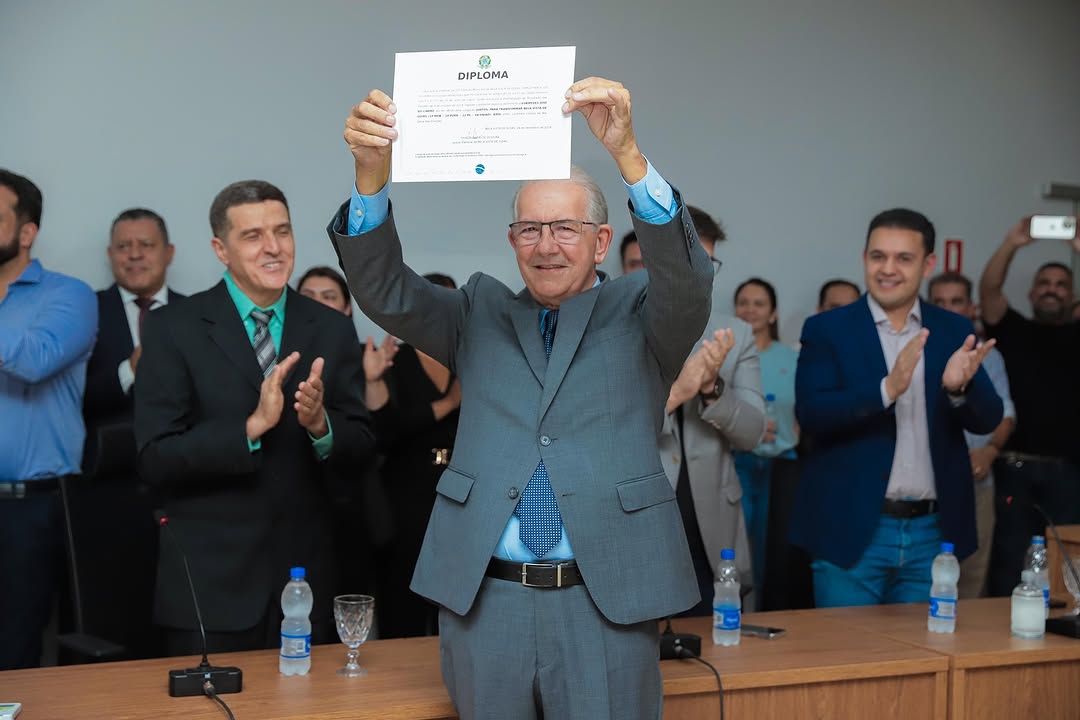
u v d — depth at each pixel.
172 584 2.32
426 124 1.57
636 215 1.56
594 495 1.65
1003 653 2.28
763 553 4.14
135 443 2.55
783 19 4.74
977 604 2.80
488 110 1.56
